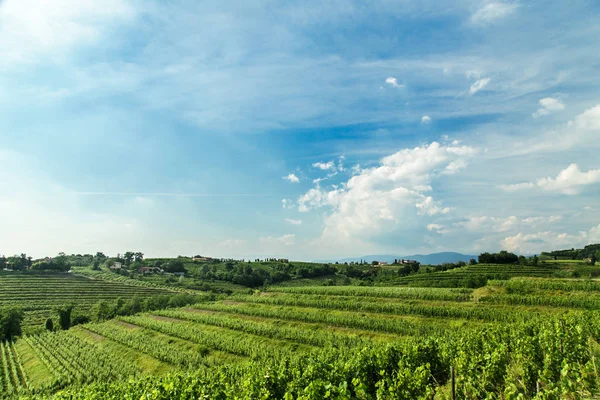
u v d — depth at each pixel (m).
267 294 81.44
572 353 14.97
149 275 149.50
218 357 43.38
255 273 145.00
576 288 52.84
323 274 151.50
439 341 24.67
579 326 17.42
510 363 15.66
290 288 83.00
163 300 92.69
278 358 37.53
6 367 52.69
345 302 60.62
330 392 12.86
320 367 18.47
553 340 16.09
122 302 95.31
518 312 45.09
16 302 96.69
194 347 47.84
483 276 80.44
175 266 161.88
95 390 26.84
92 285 121.69
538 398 9.68
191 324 62.09
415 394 13.71
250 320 60.78
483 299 53.25
